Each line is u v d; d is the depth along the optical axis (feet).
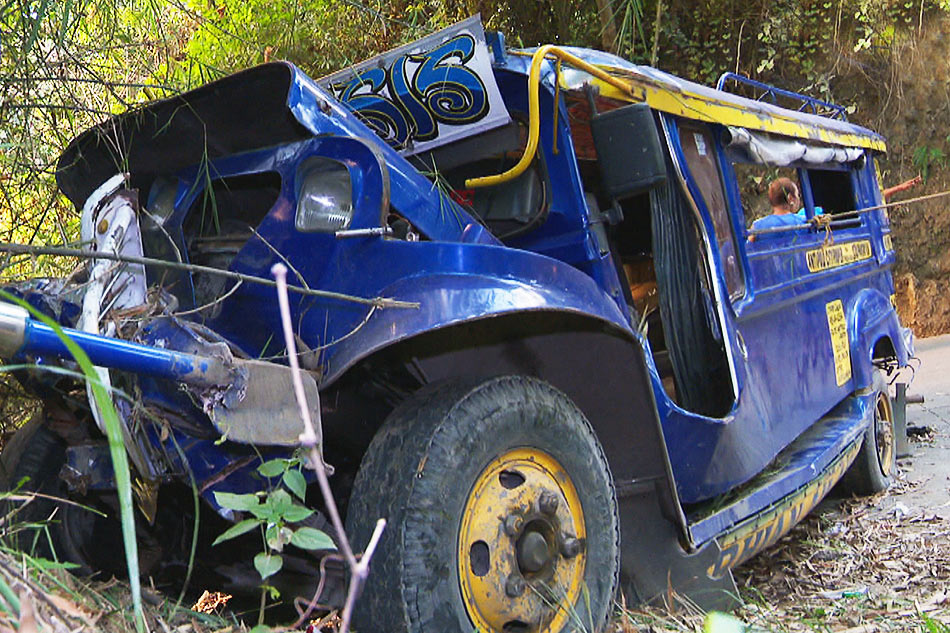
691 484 13.26
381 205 10.01
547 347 11.45
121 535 12.47
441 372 11.10
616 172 12.35
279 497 7.52
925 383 33.73
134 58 15.43
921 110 47.34
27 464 12.34
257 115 10.71
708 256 14.56
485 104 12.16
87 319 9.38
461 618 9.45
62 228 13.00
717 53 45.19
